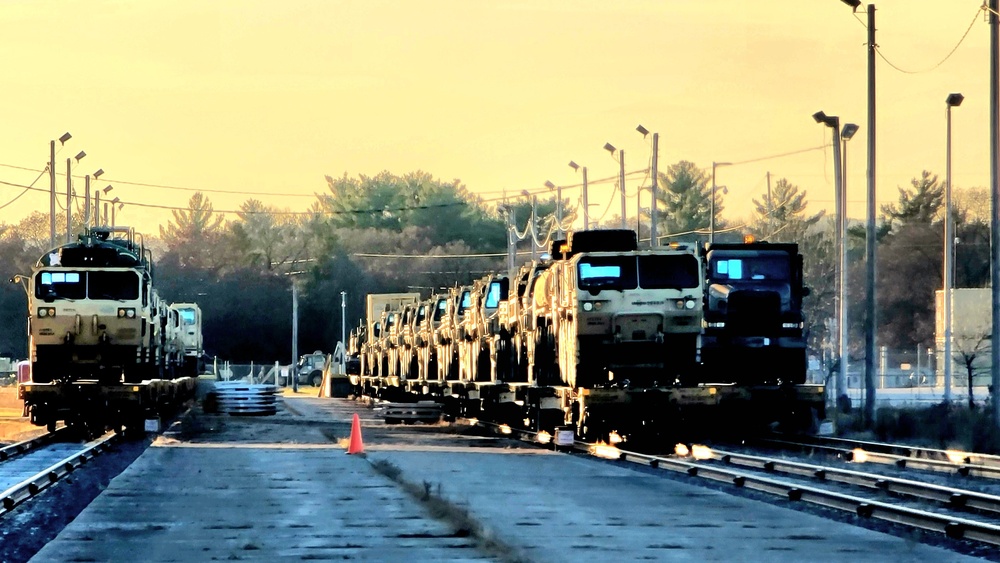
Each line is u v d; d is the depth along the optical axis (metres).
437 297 165.50
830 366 190.38
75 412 114.56
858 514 57.06
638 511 57.28
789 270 108.12
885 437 111.19
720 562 44.09
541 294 108.25
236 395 160.88
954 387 199.38
